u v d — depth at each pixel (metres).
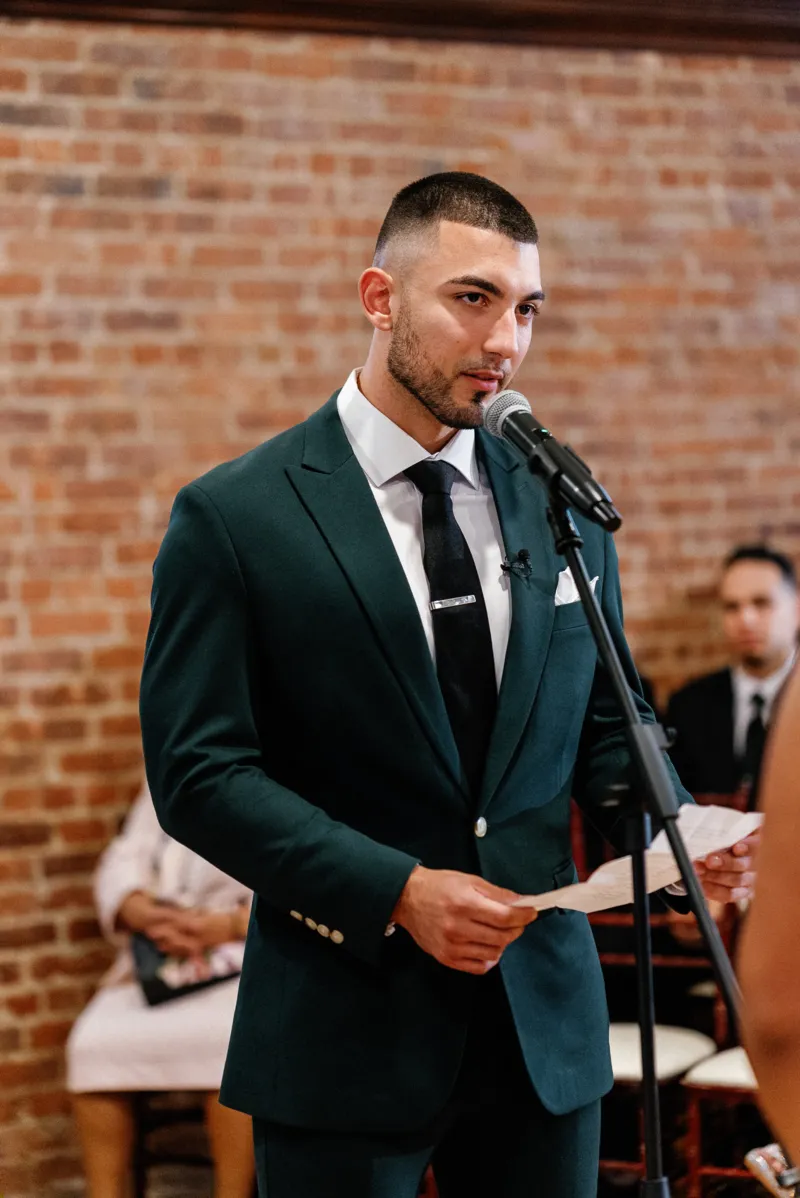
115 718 3.69
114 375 3.69
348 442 1.71
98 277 3.68
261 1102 1.58
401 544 1.68
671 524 4.07
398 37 3.85
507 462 1.78
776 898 0.84
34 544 3.65
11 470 3.64
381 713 1.58
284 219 3.79
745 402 4.12
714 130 4.09
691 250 4.08
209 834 1.56
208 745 1.58
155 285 3.71
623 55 4.01
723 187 4.10
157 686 1.61
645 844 1.28
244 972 1.66
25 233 3.64
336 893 1.50
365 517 1.64
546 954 1.64
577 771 1.80
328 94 3.81
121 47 3.68
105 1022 3.16
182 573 1.61
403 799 1.60
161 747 1.60
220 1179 3.11
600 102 4.00
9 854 3.62
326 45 3.80
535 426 1.47
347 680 1.59
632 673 1.79
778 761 0.86
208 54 3.73
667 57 4.05
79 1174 3.60
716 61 4.08
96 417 3.68
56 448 3.66
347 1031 1.57
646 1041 1.22
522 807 1.63
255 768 1.58
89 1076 3.12
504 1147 1.63
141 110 3.70
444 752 1.59
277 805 1.54
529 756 1.64
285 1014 1.59
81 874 3.65
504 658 1.66
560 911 1.68
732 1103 3.52
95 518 3.68
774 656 3.79
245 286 3.77
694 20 4.00
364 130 3.83
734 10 4.02
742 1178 3.07
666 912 3.23
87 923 3.65
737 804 3.28
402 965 1.58
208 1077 3.12
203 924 3.23
